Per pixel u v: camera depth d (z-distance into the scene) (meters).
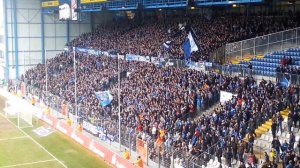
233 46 41.75
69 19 64.56
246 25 45.50
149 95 37.88
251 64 38.66
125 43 57.50
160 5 49.62
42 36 71.62
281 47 38.44
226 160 25.89
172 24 55.47
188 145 28.97
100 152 34.16
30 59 71.38
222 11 53.66
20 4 69.50
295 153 23.86
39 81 58.91
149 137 31.56
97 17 73.94
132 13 67.25
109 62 53.25
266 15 48.28
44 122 46.03
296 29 37.44
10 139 39.84
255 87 31.56
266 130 27.80
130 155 32.59
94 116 39.25
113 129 35.91
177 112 32.50
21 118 48.06
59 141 39.09
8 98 57.44
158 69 43.66
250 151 25.52
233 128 27.45
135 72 45.75
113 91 42.66
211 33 47.34
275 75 34.66
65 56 64.88
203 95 33.75
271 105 28.50
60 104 46.91
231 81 33.69
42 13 71.12
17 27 69.88
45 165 32.75
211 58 42.66
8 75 70.44
